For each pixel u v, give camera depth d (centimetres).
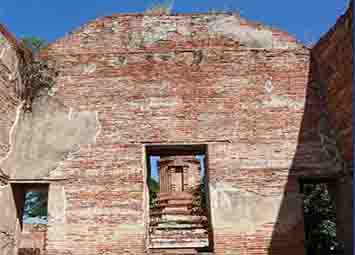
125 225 1063
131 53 1171
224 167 1095
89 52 1177
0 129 1052
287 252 1045
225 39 1177
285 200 1074
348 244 1027
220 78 1151
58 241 1055
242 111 1128
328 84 1108
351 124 1006
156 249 1361
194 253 1045
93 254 1048
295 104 1133
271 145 1106
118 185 1088
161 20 1195
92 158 1105
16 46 1121
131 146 1111
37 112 1145
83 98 1147
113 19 1198
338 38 1046
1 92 1052
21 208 1147
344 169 1056
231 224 1059
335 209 1118
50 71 1166
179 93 1143
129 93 1145
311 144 1105
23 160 1107
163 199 2697
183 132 1117
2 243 1037
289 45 1172
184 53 1170
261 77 1150
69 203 1078
